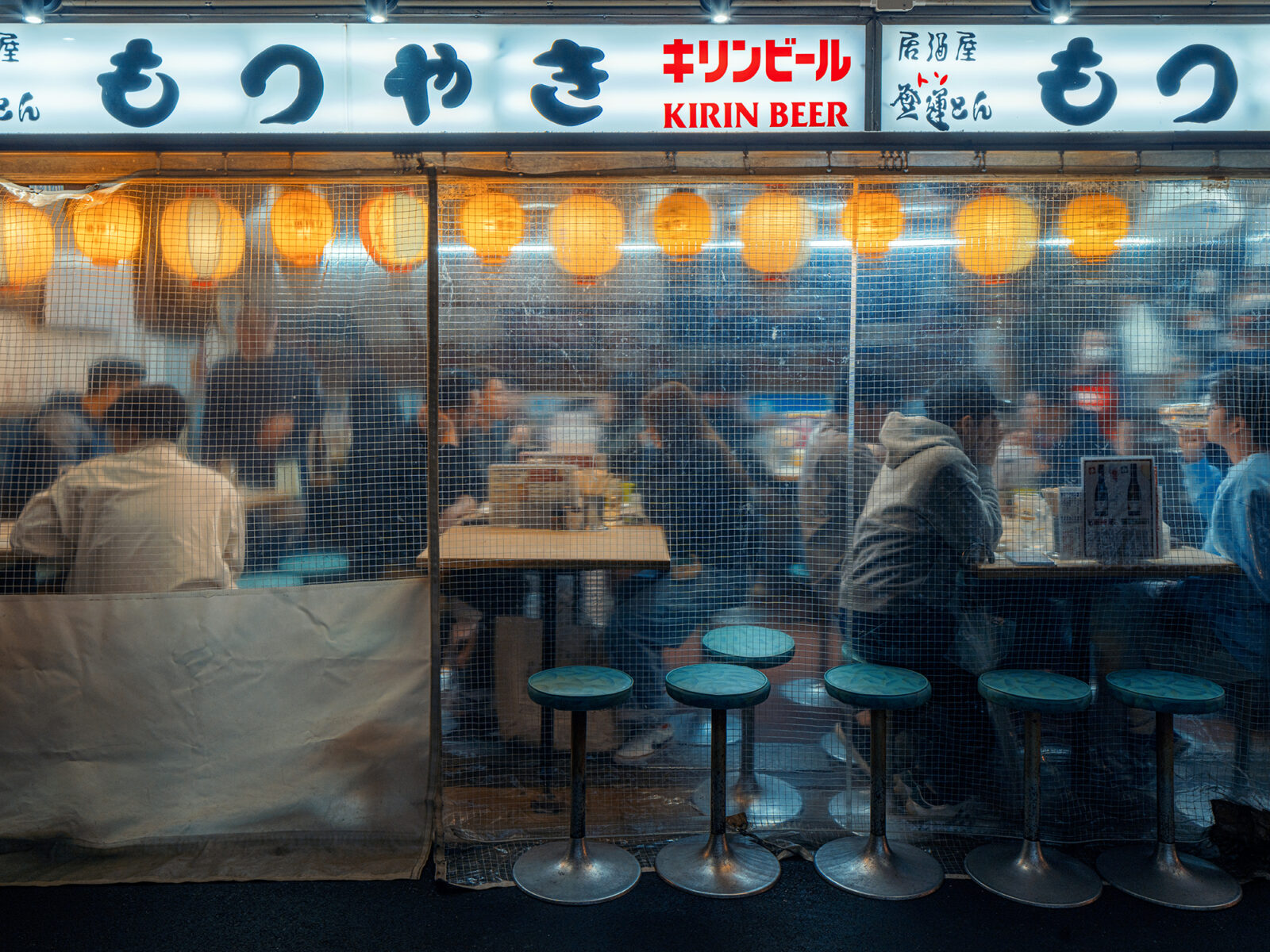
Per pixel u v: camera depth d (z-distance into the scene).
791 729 3.14
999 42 3.38
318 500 2.90
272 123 3.40
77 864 2.74
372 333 2.92
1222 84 3.36
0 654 2.74
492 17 3.37
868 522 3.03
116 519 2.79
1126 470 2.92
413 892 2.64
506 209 2.84
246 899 2.59
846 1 3.36
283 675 2.80
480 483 3.12
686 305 3.08
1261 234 2.90
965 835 2.96
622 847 2.88
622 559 2.94
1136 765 3.03
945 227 2.96
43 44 3.36
